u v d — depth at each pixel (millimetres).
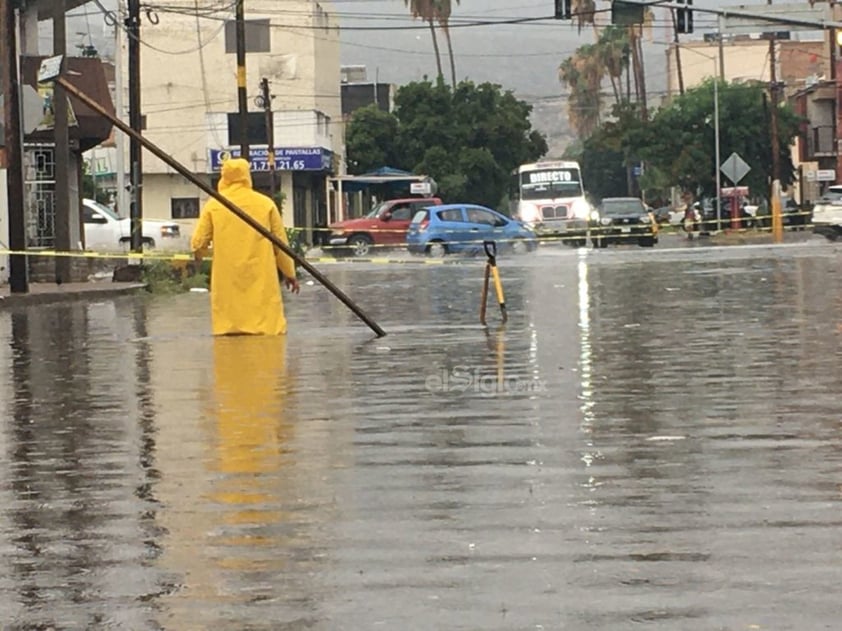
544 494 8000
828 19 35125
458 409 11219
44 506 8031
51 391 13023
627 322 18828
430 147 86500
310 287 30016
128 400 12234
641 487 8141
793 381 12484
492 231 49062
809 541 6828
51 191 35000
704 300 22562
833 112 90188
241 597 6113
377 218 57906
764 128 82312
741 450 9219
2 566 6734
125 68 72062
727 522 7258
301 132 72750
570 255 43500
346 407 11453
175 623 5777
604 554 6672
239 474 8789
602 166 127875
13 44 27266
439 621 5695
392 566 6539
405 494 8070
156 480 8680
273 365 14594
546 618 5699
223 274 18109
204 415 11211
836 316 18969
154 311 24250
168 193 73000
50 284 32031
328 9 77938
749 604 5824
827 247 44438
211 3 71938
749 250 43625
